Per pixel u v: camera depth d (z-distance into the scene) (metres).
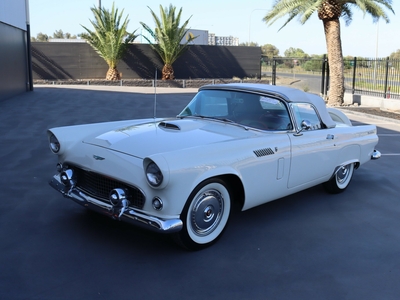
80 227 4.18
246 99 4.73
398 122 13.69
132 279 3.26
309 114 4.94
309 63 36.88
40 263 3.44
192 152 3.55
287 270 3.52
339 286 3.29
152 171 3.34
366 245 4.08
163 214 3.43
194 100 5.19
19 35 18.47
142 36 31.05
